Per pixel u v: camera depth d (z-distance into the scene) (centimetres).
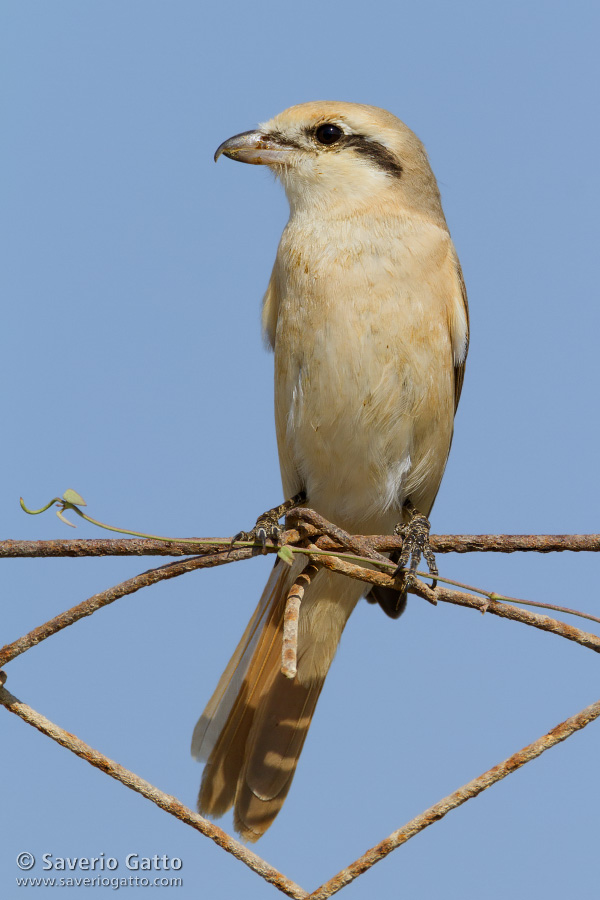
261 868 523
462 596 568
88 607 543
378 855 516
